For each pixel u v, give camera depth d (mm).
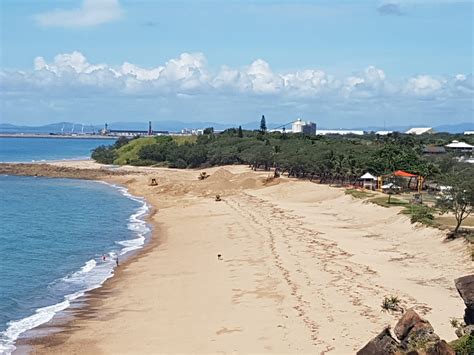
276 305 44500
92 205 119812
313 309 42688
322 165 141625
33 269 61688
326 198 113250
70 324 43594
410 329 25219
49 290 53375
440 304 42344
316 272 54094
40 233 85312
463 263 56000
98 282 56125
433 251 62156
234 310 44250
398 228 76500
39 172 192500
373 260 58875
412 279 50625
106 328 42375
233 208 107312
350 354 33750
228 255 65375
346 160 138625
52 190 150750
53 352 37938
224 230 83562
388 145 154000
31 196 136625
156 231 86688
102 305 48375
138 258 67000
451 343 26469
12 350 38438
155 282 55219
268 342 36812
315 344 35781
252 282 52188
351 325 38719
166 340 38969
